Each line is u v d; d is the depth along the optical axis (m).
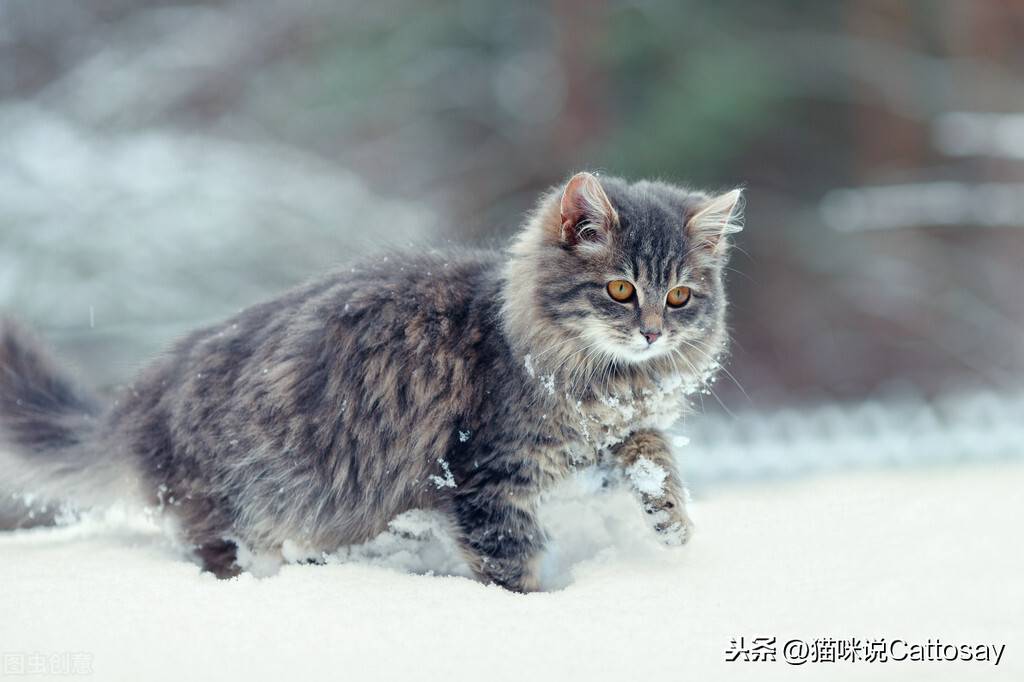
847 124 27.17
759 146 26.11
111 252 19.22
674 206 7.34
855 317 26.09
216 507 6.99
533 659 5.16
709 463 12.22
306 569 6.48
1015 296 25.66
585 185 6.88
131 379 8.00
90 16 30.64
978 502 8.75
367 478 6.90
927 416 15.20
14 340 8.23
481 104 27.45
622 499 7.09
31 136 22.69
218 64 28.14
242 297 19.31
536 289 6.82
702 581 6.32
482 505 6.66
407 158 27.58
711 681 4.92
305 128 26.58
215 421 6.96
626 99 25.06
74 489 7.91
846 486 9.89
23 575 6.41
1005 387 24.70
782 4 26.28
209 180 21.12
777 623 5.64
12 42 30.16
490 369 6.76
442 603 5.90
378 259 7.69
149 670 4.99
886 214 24.88
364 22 27.12
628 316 6.85
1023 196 25.22
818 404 24.64
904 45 27.17
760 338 25.97
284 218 20.89
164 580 6.27
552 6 25.66
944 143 25.28
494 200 26.44
